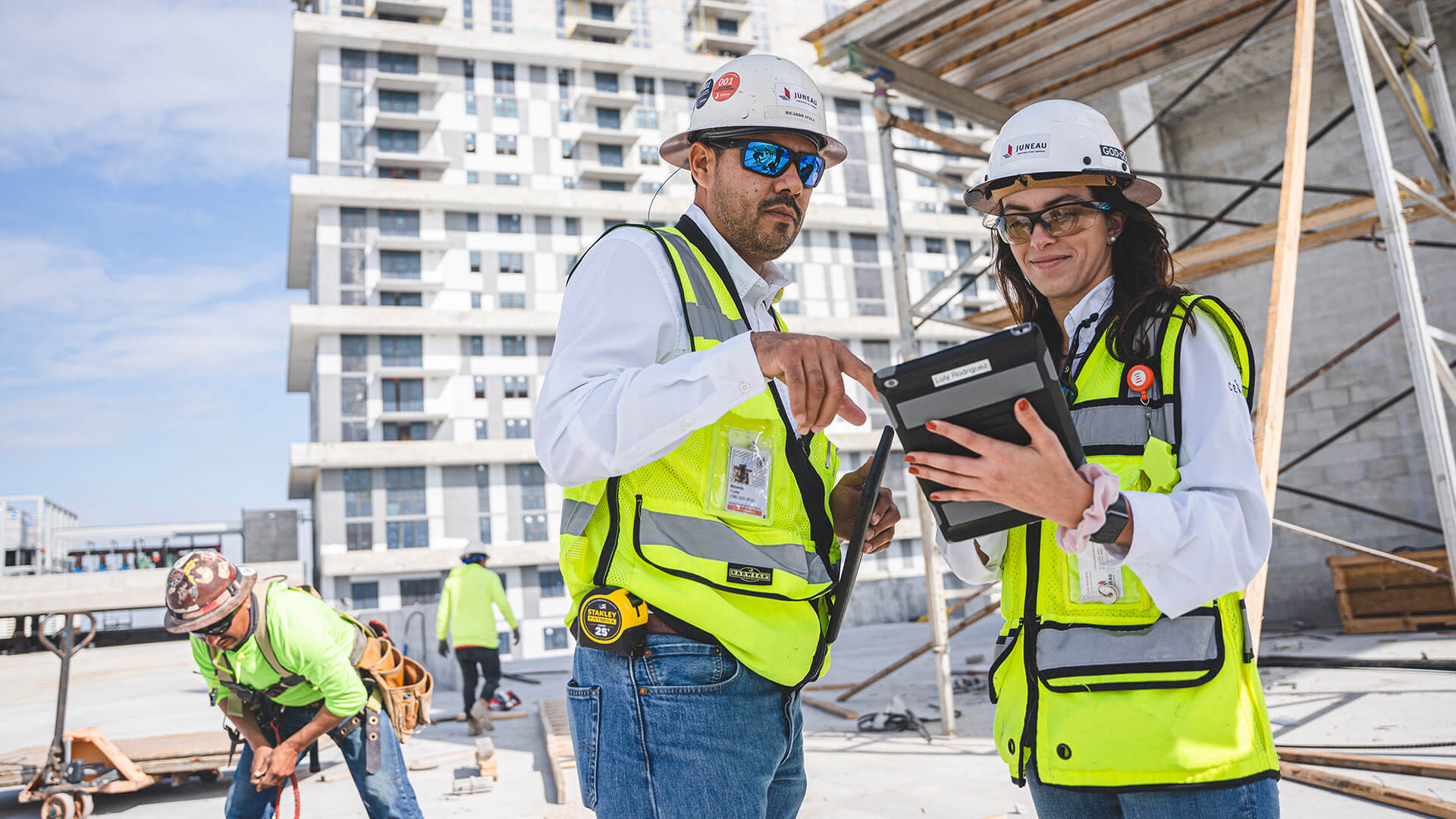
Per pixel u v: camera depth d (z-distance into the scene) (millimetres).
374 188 56250
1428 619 8219
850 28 5965
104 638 35031
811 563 1481
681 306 1458
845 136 65750
